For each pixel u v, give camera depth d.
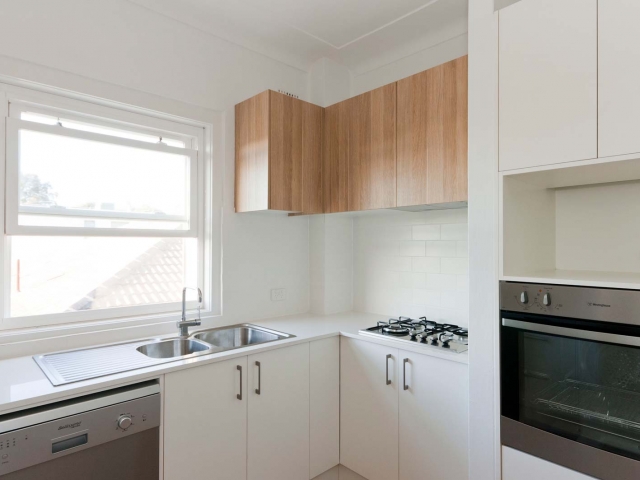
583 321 1.30
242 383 1.86
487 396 1.54
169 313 2.32
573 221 1.79
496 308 1.51
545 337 1.39
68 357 1.74
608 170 1.39
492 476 1.52
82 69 1.93
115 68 2.03
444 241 2.47
